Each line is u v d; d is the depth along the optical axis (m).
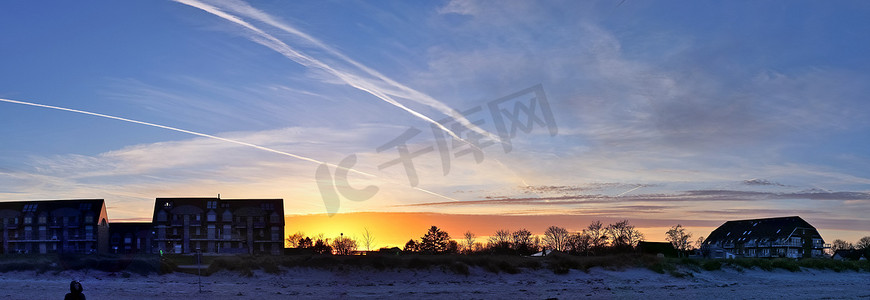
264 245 114.06
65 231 113.38
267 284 56.75
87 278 54.62
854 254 147.25
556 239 120.62
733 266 74.38
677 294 56.06
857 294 59.09
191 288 52.62
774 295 56.75
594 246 118.69
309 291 53.72
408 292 54.62
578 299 51.62
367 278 60.50
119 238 115.50
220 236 112.31
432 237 131.50
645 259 72.19
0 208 115.25
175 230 112.06
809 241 159.62
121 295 47.62
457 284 59.88
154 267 58.25
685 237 133.38
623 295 54.69
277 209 116.06
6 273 54.53
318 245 125.25
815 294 58.44
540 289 57.97
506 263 65.19
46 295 46.31
